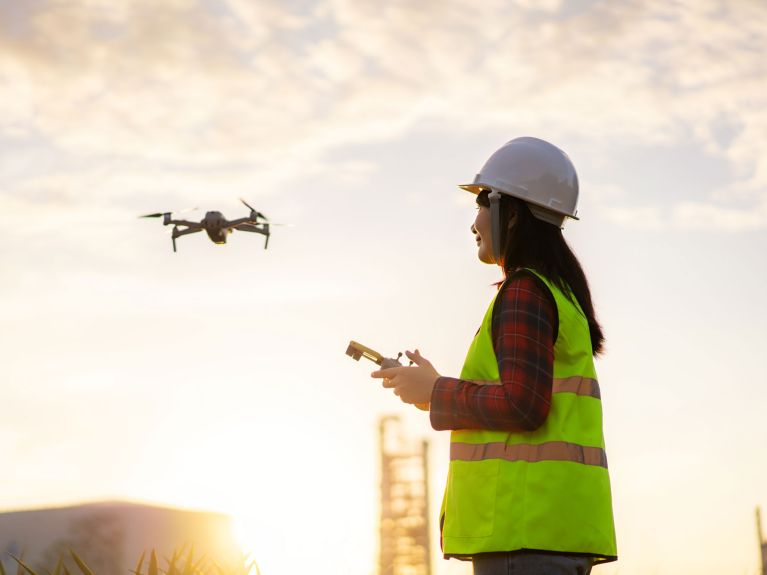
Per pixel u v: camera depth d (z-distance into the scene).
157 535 40.81
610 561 3.38
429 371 3.56
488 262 3.72
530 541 3.20
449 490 3.42
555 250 3.58
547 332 3.34
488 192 3.67
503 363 3.31
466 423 3.33
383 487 42.47
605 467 3.39
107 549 39.88
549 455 3.28
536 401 3.25
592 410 3.40
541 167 3.60
